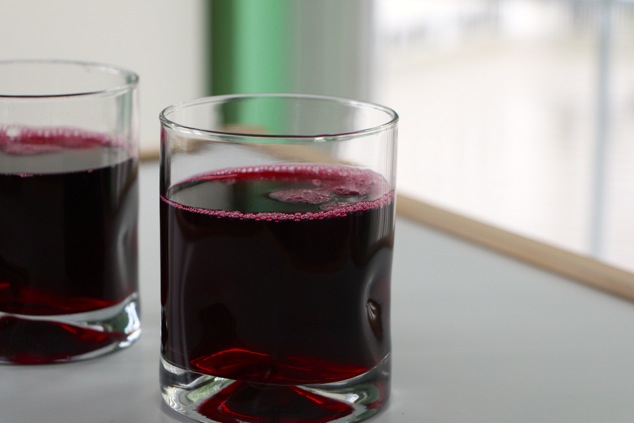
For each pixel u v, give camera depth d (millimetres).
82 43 1131
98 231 483
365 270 437
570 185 3127
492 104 3729
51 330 488
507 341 518
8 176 468
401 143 3510
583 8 3895
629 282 562
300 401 433
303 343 430
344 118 486
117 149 487
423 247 619
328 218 424
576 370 494
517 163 3275
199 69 1268
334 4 1402
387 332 459
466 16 4129
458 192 3135
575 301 558
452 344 515
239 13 1297
